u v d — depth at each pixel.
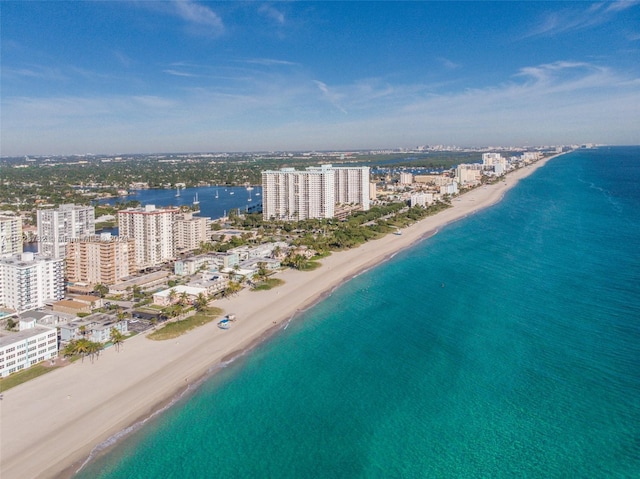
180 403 135.88
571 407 126.00
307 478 105.88
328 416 127.75
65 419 127.19
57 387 143.25
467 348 162.12
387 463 109.31
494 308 197.38
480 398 132.00
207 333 184.88
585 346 159.12
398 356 160.12
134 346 172.75
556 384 136.88
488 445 113.38
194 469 109.56
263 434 121.12
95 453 114.81
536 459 108.19
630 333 167.62
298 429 122.69
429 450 112.88
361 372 150.50
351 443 116.69
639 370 142.75
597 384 135.88
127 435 121.56
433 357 157.50
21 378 148.75
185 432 122.75
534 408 126.31
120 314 190.50
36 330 163.25
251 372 153.25
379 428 121.62
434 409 128.50
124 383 146.00
